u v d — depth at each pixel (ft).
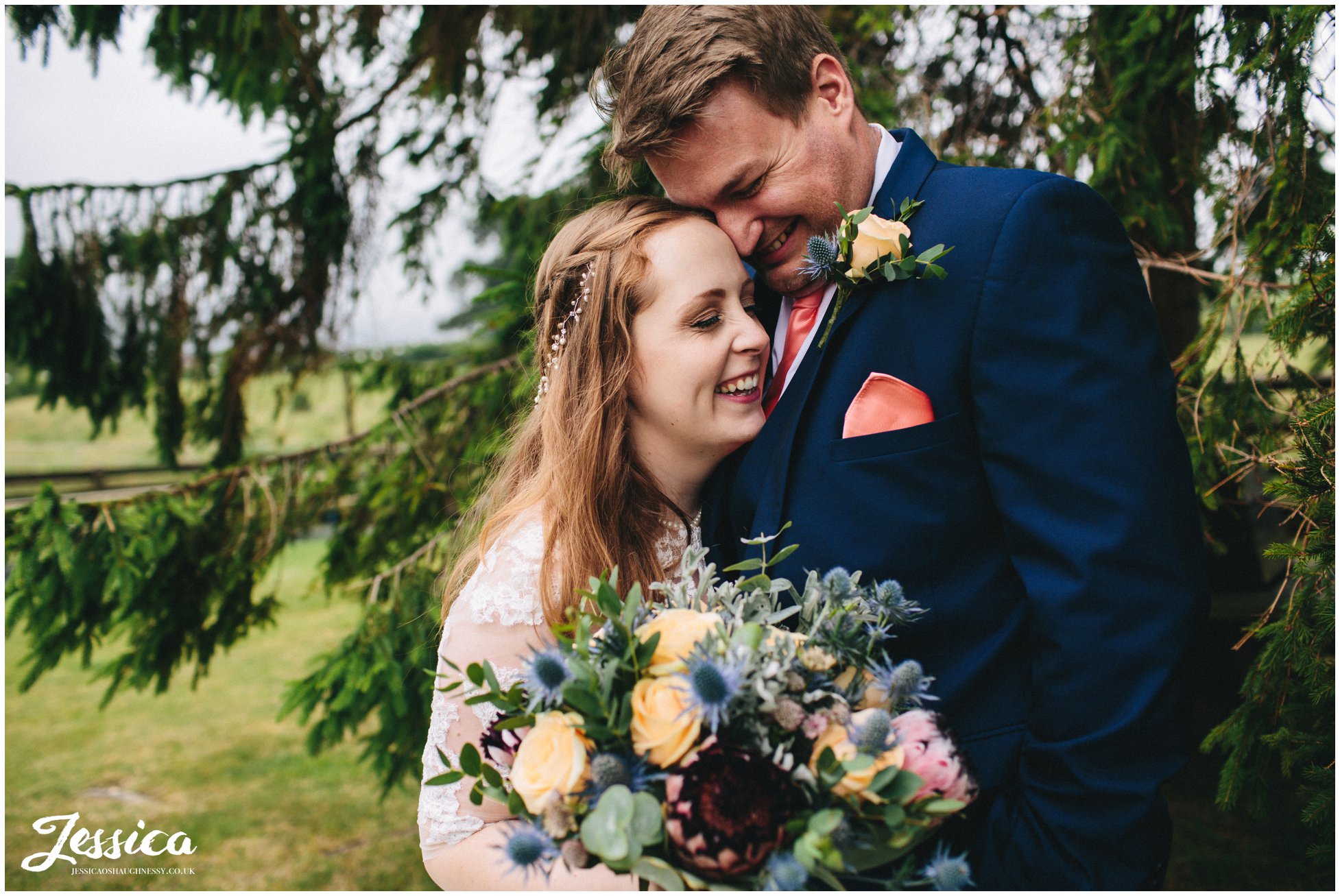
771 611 3.53
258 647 26.16
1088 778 3.49
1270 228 6.22
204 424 14.06
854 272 4.06
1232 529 10.69
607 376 4.46
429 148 13.52
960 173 4.18
